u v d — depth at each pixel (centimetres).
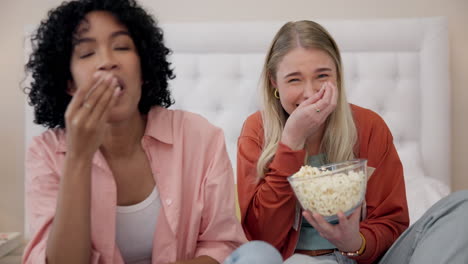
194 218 107
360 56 248
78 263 90
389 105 245
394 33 245
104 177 101
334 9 256
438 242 99
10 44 262
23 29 262
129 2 101
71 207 87
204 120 115
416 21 246
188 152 110
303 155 118
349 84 246
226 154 114
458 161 257
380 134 131
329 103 114
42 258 92
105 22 95
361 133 131
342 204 93
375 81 246
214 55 249
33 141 108
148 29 103
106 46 94
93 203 100
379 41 246
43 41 100
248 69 247
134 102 96
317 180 92
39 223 100
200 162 110
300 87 122
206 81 248
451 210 104
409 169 234
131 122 103
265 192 120
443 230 100
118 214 104
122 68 94
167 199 104
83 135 85
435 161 242
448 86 244
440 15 255
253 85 246
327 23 248
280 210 119
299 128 117
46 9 261
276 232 121
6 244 217
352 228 99
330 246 123
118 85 93
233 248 109
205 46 248
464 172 257
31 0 261
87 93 85
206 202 108
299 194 95
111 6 95
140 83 100
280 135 131
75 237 88
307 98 120
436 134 242
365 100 245
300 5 257
